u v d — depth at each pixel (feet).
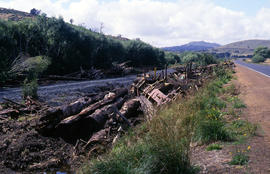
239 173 11.69
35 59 74.28
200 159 14.51
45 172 20.42
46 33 99.86
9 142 24.07
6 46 79.82
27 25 94.38
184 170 12.41
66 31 110.63
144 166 12.36
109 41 152.25
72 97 52.21
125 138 22.59
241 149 15.29
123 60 164.14
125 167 12.89
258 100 34.71
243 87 51.75
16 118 33.04
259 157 13.57
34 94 47.73
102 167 13.57
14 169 20.56
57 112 27.02
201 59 214.28
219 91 45.16
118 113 29.86
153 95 43.91
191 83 54.75
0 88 61.57
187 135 16.25
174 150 12.78
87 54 120.37
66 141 26.71
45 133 26.61
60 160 22.52
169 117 20.94
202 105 29.45
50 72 94.22
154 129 16.06
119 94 39.60
